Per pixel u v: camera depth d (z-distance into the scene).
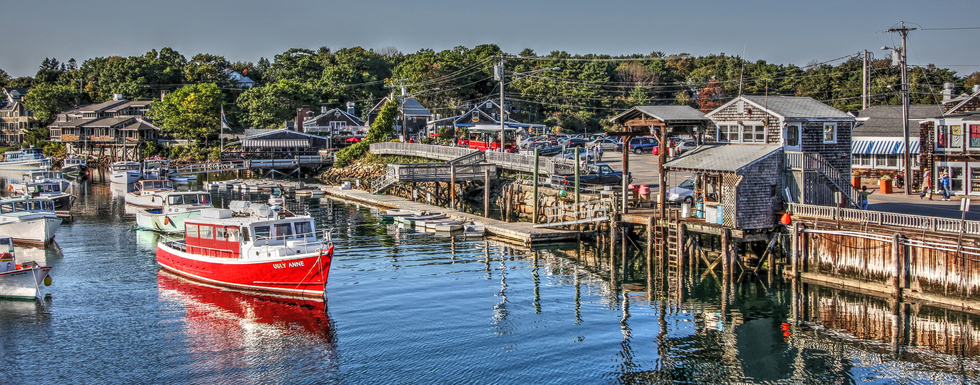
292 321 29.67
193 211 50.25
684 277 36.34
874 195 47.84
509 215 55.56
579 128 117.31
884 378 23.75
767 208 35.50
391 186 71.12
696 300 32.38
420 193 67.69
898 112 62.50
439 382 23.66
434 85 135.50
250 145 106.69
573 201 48.06
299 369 24.62
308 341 27.33
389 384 23.47
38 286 32.50
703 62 144.38
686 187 47.44
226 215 36.03
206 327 28.92
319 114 135.75
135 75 155.38
